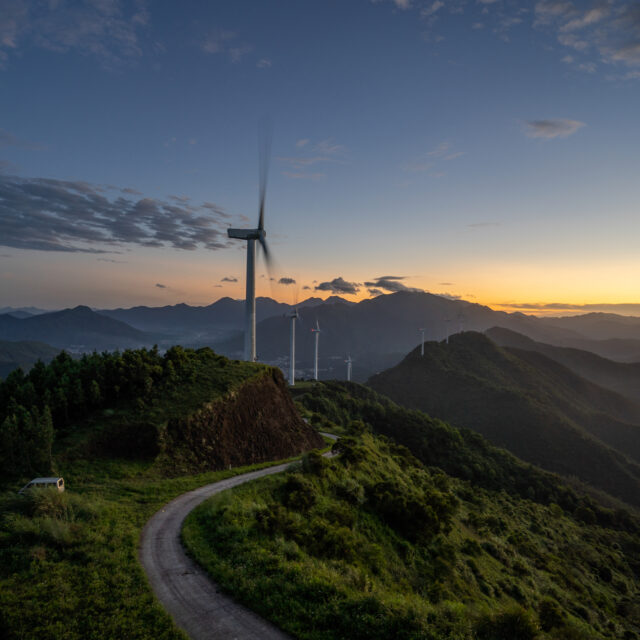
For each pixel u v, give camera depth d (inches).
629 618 2282.2
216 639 713.0
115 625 725.9
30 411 1936.5
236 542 1086.4
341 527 1423.5
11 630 697.0
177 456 1971.0
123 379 2306.8
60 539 1029.8
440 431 5920.3
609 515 4704.7
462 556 1905.8
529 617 828.6
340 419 5713.6
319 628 746.2
